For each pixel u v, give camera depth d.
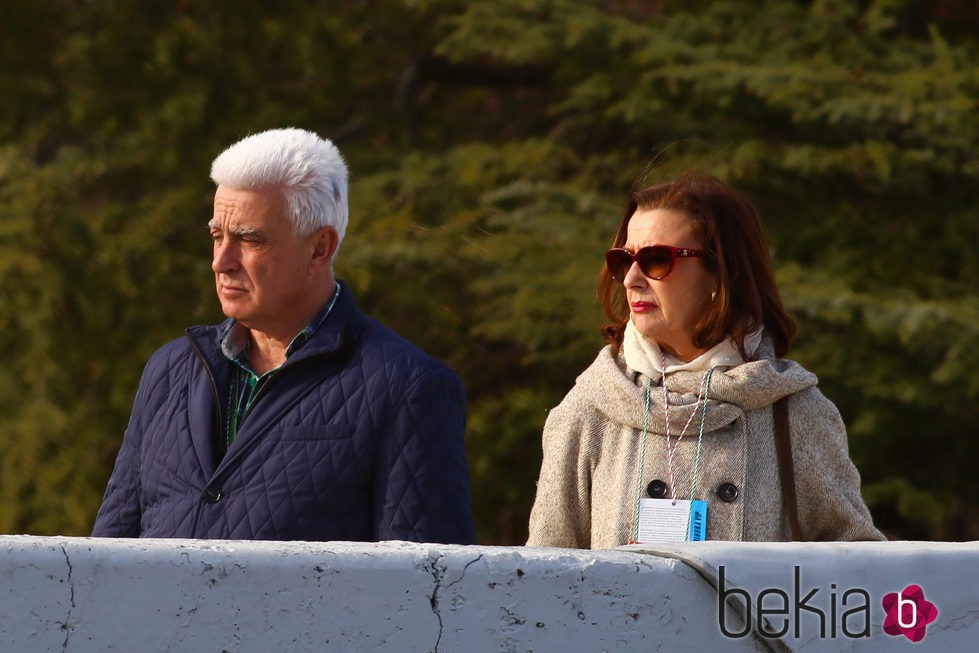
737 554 7.22
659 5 36.91
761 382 9.59
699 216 9.84
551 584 6.83
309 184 9.76
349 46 34.66
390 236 30.14
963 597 7.62
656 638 7.00
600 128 34.84
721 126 31.72
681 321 9.88
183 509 9.58
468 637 6.71
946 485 30.81
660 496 9.66
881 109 29.31
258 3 33.38
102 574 6.36
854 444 29.64
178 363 10.30
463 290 30.66
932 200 31.48
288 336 9.91
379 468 9.49
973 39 34.16
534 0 32.38
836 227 31.23
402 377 9.62
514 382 32.31
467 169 31.42
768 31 33.19
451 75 38.56
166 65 32.38
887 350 29.00
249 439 9.54
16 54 33.03
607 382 9.98
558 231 29.52
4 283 28.88
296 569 6.54
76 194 30.84
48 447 28.72
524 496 30.86
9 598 6.26
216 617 6.45
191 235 31.97
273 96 34.91
